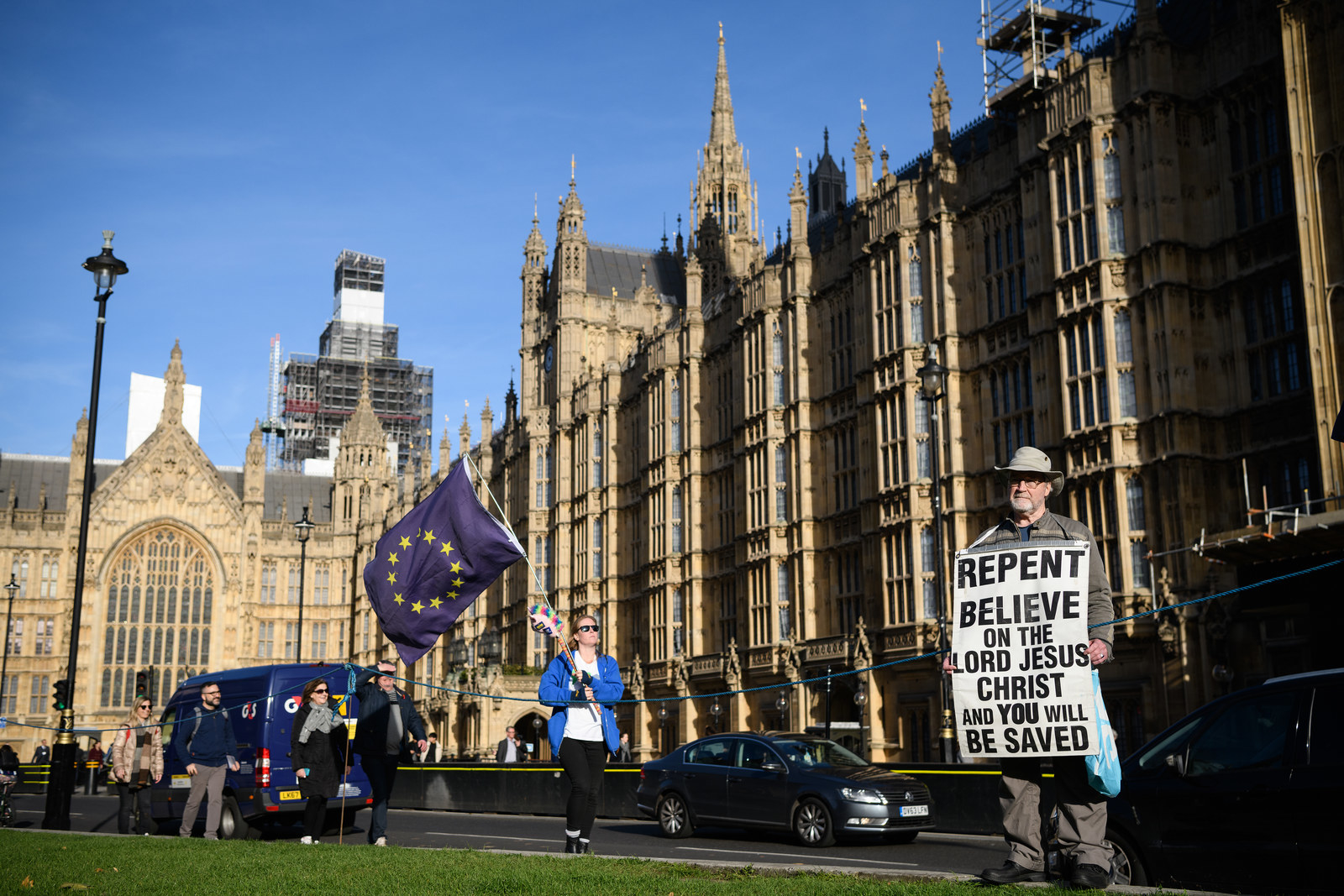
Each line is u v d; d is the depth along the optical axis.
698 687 57.06
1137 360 33.47
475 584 16.05
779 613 50.66
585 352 77.31
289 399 156.75
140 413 132.75
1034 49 40.31
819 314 50.78
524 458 81.44
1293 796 11.23
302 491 126.12
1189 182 33.62
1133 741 32.94
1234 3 34.97
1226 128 33.09
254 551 111.12
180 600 108.25
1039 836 9.67
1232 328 32.50
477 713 71.50
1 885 11.35
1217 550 26.81
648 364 65.06
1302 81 28.61
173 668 106.75
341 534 117.00
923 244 43.44
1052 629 9.12
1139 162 33.81
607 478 69.25
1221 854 11.63
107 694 104.25
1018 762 9.62
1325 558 25.78
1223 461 32.22
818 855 19.91
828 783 21.25
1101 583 9.25
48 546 104.88
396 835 24.25
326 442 155.00
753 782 22.30
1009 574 9.32
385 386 159.88
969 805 23.86
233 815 23.31
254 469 112.56
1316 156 28.19
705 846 21.59
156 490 108.50
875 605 44.44
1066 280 35.53
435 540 16.00
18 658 102.12
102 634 104.94
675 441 61.75
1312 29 28.55
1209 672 30.84
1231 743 12.00
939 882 10.15
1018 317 39.41
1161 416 32.41
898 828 20.92
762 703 50.78
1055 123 36.44
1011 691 9.18
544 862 12.62
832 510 48.88
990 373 40.84
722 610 57.31
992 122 42.09
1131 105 33.91
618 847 20.80
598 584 69.69
